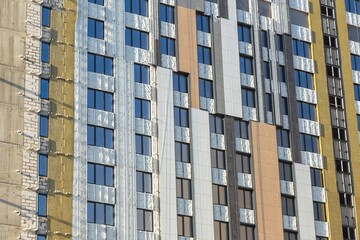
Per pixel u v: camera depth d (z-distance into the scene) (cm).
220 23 11200
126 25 10594
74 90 10000
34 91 9819
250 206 10650
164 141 10306
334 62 12012
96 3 10488
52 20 10175
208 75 10919
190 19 11025
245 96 11100
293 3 11969
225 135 10738
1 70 9756
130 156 10044
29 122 9688
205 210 10256
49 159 9631
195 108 10644
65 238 9425
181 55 10781
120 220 9756
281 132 11244
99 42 10338
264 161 10894
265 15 11631
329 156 11450
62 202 9531
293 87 11456
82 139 9850
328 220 11131
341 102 11850
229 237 10319
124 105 10219
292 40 11762
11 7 10031
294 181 11075
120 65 10356
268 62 11406
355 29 12438
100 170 9838
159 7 10875
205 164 10462
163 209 10012
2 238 9200
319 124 11531
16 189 9406
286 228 10806
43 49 10025
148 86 10462
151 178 10106
